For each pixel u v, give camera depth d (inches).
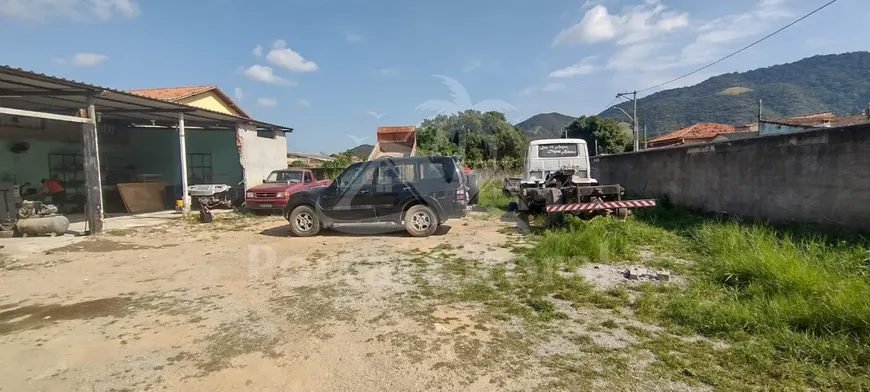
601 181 644.7
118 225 399.5
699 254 228.8
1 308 171.5
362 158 674.2
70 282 208.4
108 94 373.1
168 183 641.0
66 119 326.3
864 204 212.8
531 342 131.1
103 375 115.9
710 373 109.1
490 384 107.1
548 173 440.5
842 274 166.9
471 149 885.2
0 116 460.1
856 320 124.7
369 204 319.9
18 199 420.2
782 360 113.7
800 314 133.5
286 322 151.4
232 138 634.8
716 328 134.2
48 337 141.6
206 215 418.3
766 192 278.2
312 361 121.4
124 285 202.2
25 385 111.3
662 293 169.6
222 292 188.5
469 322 148.3
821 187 235.8
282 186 466.9
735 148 309.4
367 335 138.6
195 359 124.1
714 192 338.6
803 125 1021.2
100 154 576.4
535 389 104.4
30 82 317.4
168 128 604.4
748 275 174.4
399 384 108.0
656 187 449.1
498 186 665.0
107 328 148.7
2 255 271.3
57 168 524.7
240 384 109.6
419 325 146.3
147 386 110.0
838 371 107.5
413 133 605.0
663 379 107.4
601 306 159.9
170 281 207.8
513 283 193.0
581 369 113.7
